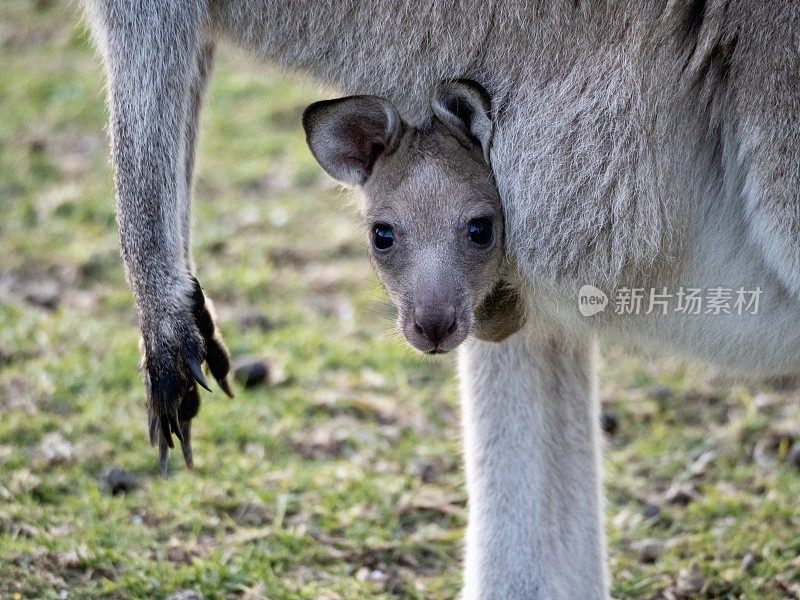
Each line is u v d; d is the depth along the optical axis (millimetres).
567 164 4738
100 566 5902
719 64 4637
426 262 4852
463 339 4832
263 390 7684
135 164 5094
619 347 5145
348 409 7582
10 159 10883
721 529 6438
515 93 4816
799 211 4535
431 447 7219
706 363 5031
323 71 5129
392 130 4977
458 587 6059
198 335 5102
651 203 4715
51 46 13648
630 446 7328
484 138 4832
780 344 4824
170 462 6875
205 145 11227
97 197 10180
